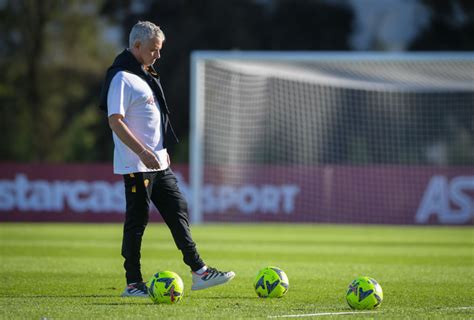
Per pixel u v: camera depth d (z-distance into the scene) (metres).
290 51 162.38
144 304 26.45
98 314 23.95
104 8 168.38
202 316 23.62
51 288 31.55
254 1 163.38
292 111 102.94
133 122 28.05
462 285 33.41
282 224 93.88
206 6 160.88
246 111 97.31
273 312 24.66
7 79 163.00
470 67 90.56
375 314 24.33
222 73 96.12
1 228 80.38
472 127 113.31
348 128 106.44
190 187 94.00
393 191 94.12
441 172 93.25
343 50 165.88
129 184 28.09
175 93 156.00
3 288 31.48
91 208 94.12
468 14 165.00
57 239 63.19
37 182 94.44
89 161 145.62
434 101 110.88
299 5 163.62
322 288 32.16
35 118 162.25
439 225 92.94
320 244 60.47
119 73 27.62
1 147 159.38
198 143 87.25
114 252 50.75
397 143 107.69
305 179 94.81
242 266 42.28
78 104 165.62
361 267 42.09
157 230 78.19
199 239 65.38
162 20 162.75
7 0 162.62
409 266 42.84
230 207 94.25
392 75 91.62
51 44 165.88
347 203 94.69
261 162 100.75
